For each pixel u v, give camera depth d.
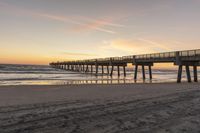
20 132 5.12
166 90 14.12
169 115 6.89
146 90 14.24
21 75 41.41
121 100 9.71
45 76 39.97
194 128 5.52
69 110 7.52
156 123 5.96
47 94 12.26
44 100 9.91
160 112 7.31
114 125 5.75
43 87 16.67
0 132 5.11
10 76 37.56
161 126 5.68
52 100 9.90
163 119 6.40
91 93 12.70
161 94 11.88
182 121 6.18
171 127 5.59
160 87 16.47
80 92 13.21
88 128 5.48
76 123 5.91
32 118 6.39
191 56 21.59
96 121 6.14
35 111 7.33
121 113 7.13
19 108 7.85
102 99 10.07
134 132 5.18
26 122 5.96
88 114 6.95
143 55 30.66
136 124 5.86
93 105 8.47
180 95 11.41
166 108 7.96
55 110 7.50
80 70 70.94
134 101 9.44
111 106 8.27
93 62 50.50
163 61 26.09
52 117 6.52
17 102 9.30
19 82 25.52
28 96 11.40
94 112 7.23
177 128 5.51
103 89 15.13
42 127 5.52
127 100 9.70
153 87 16.52
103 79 33.91
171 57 24.59
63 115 6.78
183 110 7.64
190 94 11.81
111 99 10.04
